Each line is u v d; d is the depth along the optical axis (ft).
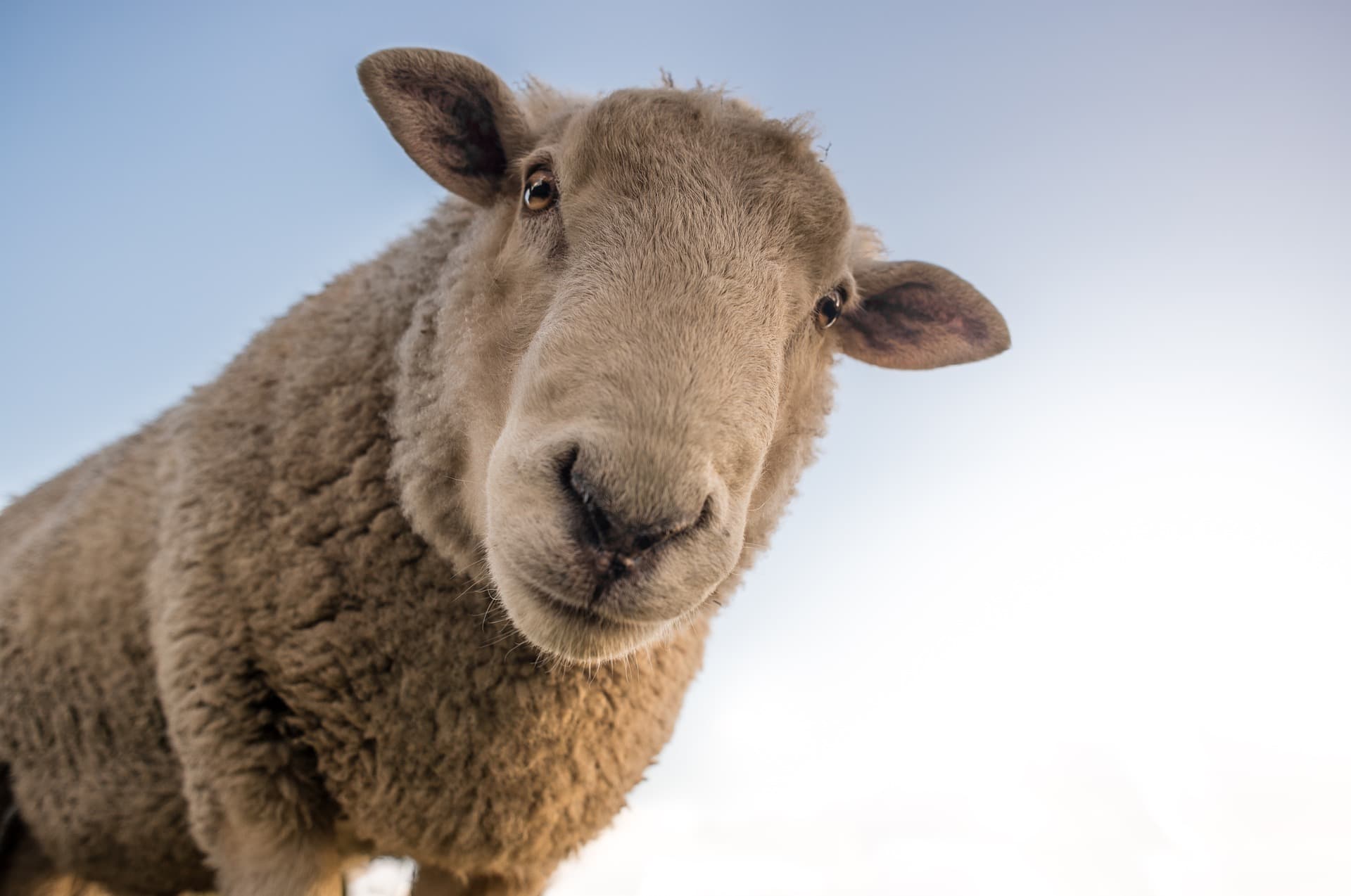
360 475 2.37
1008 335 2.83
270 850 2.35
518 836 2.40
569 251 2.22
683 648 2.63
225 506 2.41
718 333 2.06
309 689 2.33
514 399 2.13
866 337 2.91
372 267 2.65
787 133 2.30
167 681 2.39
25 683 2.60
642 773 2.63
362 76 2.42
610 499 1.90
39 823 2.64
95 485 2.72
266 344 2.62
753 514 2.48
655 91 2.32
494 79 2.49
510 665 2.32
